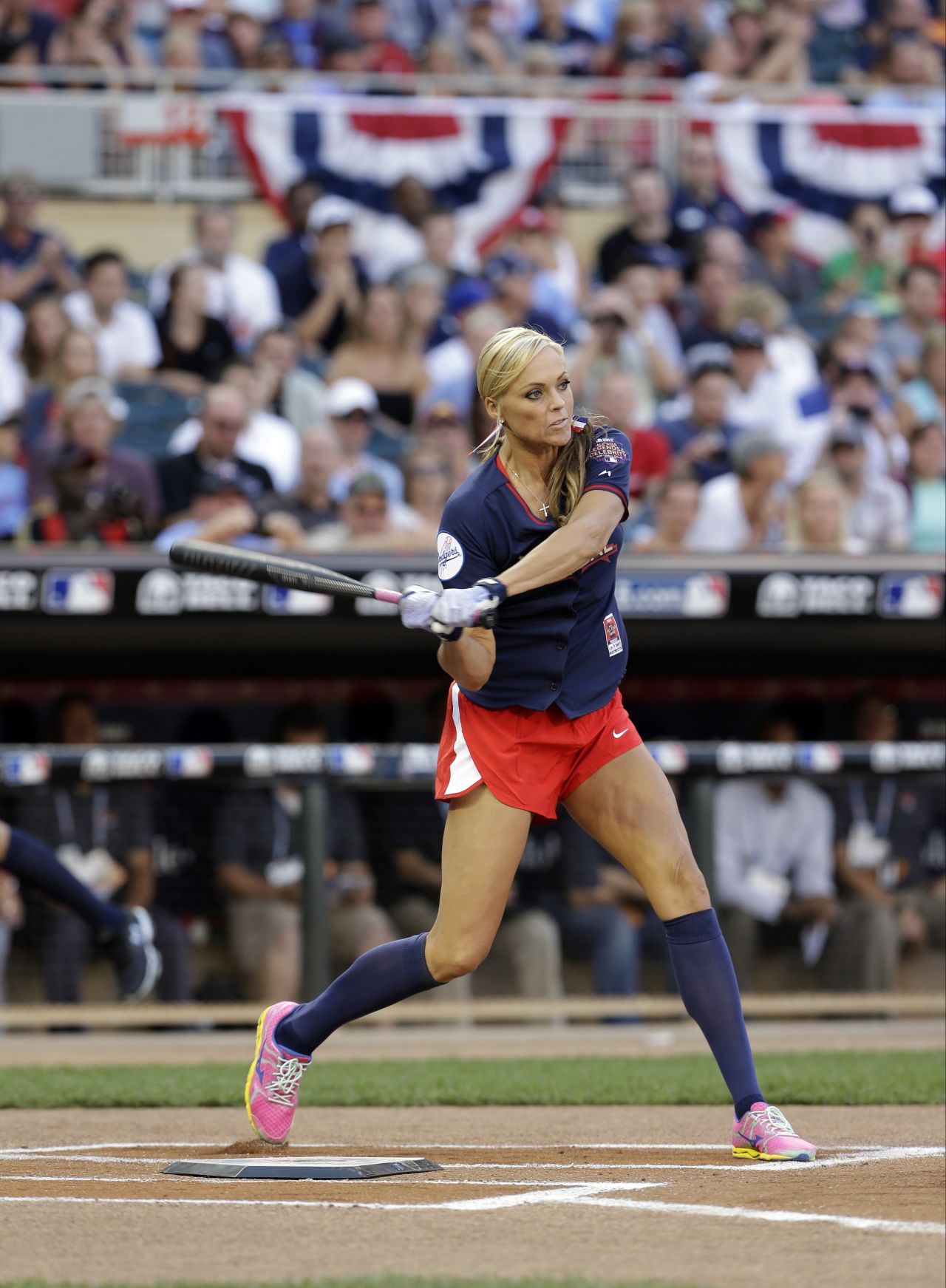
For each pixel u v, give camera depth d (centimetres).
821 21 4806
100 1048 2777
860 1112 1694
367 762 3052
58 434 3484
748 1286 775
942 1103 1769
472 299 3816
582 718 1252
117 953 1803
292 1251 895
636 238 3941
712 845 3081
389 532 3559
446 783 1248
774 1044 2742
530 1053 2638
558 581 1209
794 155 4038
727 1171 1198
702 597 3434
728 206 4019
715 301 3928
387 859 3056
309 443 3562
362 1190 1130
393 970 1284
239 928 2981
